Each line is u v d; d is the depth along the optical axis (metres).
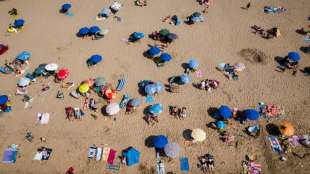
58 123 28.00
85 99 29.73
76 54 35.00
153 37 36.56
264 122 27.39
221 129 26.86
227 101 29.20
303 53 34.03
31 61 34.28
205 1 41.97
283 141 25.77
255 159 24.88
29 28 39.22
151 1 43.25
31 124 28.05
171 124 27.50
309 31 36.62
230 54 34.19
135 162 24.72
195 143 26.05
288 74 31.73
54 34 38.09
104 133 27.06
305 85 30.56
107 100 29.50
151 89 29.05
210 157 24.80
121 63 33.62
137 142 26.28
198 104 29.06
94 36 36.97
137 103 28.19
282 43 35.41
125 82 31.38
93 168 24.73
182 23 38.91
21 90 30.89
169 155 24.23
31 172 24.70
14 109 29.33
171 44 35.72
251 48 34.84
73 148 26.11
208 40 36.16
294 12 40.03
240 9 40.97
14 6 43.53
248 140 26.12
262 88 30.34
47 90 30.92
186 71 32.09
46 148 26.17
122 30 38.16
